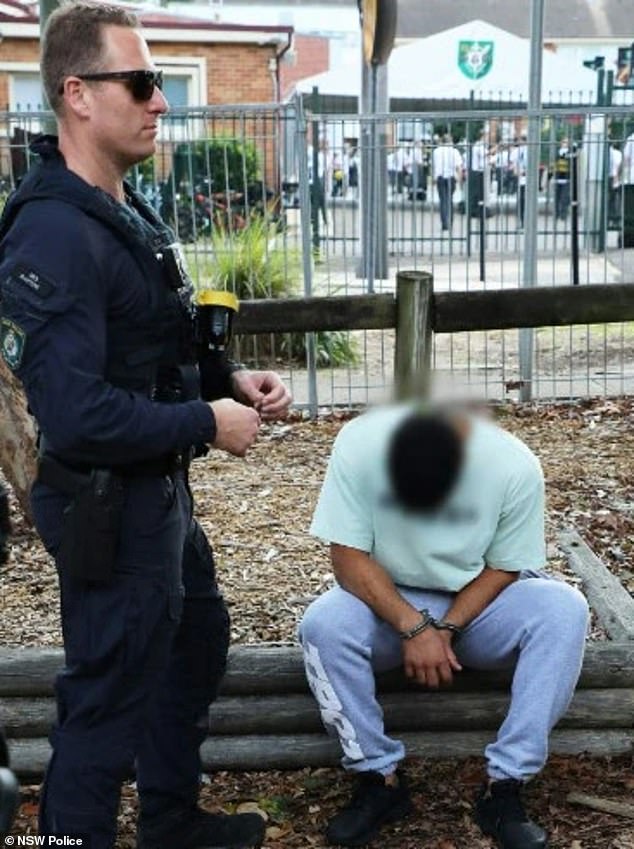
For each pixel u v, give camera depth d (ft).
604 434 23.17
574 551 15.97
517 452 10.68
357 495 10.61
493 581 10.71
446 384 10.59
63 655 11.78
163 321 8.61
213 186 28.19
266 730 11.80
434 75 58.29
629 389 26.99
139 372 8.56
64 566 8.52
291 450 22.54
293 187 29.84
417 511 10.56
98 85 8.37
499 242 30.73
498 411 24.59
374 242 29.55
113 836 9.00
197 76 75.56
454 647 10.96
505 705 11.68
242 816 10.57
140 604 8.63
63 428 8.07
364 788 10.78
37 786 11.69
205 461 21.65
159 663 8.89
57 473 8.58
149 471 8.62
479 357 30.27
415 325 19.92
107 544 8.44
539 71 26.22
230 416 8.57
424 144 28.48
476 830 10.72
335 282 30.91
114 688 8.71
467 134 28.68
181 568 9.14
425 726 11.72
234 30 74.79
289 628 13.87
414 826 10.82
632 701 11.75
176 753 10.17
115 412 8.09
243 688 11.76
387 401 10.63
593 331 32.58
